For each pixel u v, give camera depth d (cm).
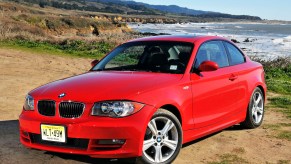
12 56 1844
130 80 510
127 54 612
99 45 2531
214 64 549
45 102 492
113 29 9888
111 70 584
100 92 477
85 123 457
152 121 484
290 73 1769
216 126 603
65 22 8712
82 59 1931
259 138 661
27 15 8006
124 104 460
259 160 552
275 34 12050
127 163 514
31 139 502
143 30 14925
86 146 463
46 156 543
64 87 507
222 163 534
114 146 459
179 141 516
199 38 622
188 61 566
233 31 14650
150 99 478
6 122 728
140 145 464
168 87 510
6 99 931
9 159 530
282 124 765
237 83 649
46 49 2248
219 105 604
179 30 15288
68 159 529
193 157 555
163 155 510
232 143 628
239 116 669
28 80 1227
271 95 1140
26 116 506
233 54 682
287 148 611
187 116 535
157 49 597
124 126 452
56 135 474
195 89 550
